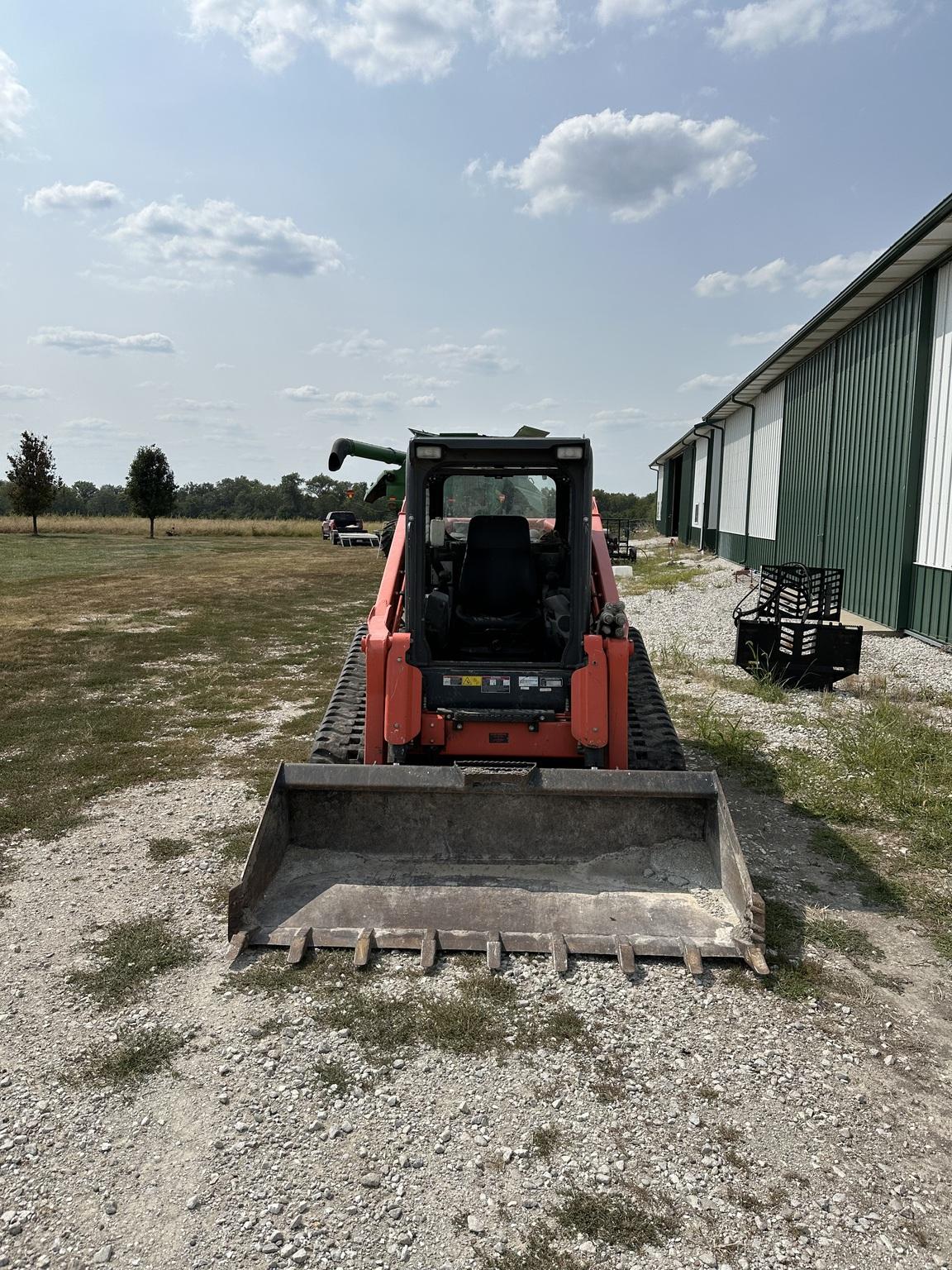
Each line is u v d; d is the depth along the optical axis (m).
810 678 9.63
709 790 4.52
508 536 5.41
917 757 6.97
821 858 5.34
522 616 5.43
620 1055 3.44
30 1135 3.03
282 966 4.01
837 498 15.95
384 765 4.71
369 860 4.64
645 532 51.56
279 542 45.97
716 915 4.26
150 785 6.72
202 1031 3.60
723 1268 2.50
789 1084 3.30
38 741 7.91
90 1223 2.66
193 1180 2.83
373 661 4.86
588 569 4.81
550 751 4.92
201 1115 3.13
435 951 4.04
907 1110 3.18
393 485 8.55
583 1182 2.82
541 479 5.77
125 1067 3.38
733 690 9.59
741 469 26.05
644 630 14.02
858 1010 3.78
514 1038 3.54
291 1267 2.50
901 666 10.66
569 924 4.19
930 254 11.52
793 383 19.58
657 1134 3.04
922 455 12.32
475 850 4.66
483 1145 2.98
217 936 4.37
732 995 3.84
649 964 4.03
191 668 11.40
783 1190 2.80
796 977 3.99
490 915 4.25
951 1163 2.92
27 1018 3.71
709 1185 2.81
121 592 20.19
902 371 12.83
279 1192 2.78
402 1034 3.55
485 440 4.72
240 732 8.24
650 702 5.86
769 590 10.99
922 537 12.31
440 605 5.27
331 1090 3.25
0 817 6.01
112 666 11.39
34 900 4.78
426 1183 2.81
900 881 5.03
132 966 4.08
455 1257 2.54
